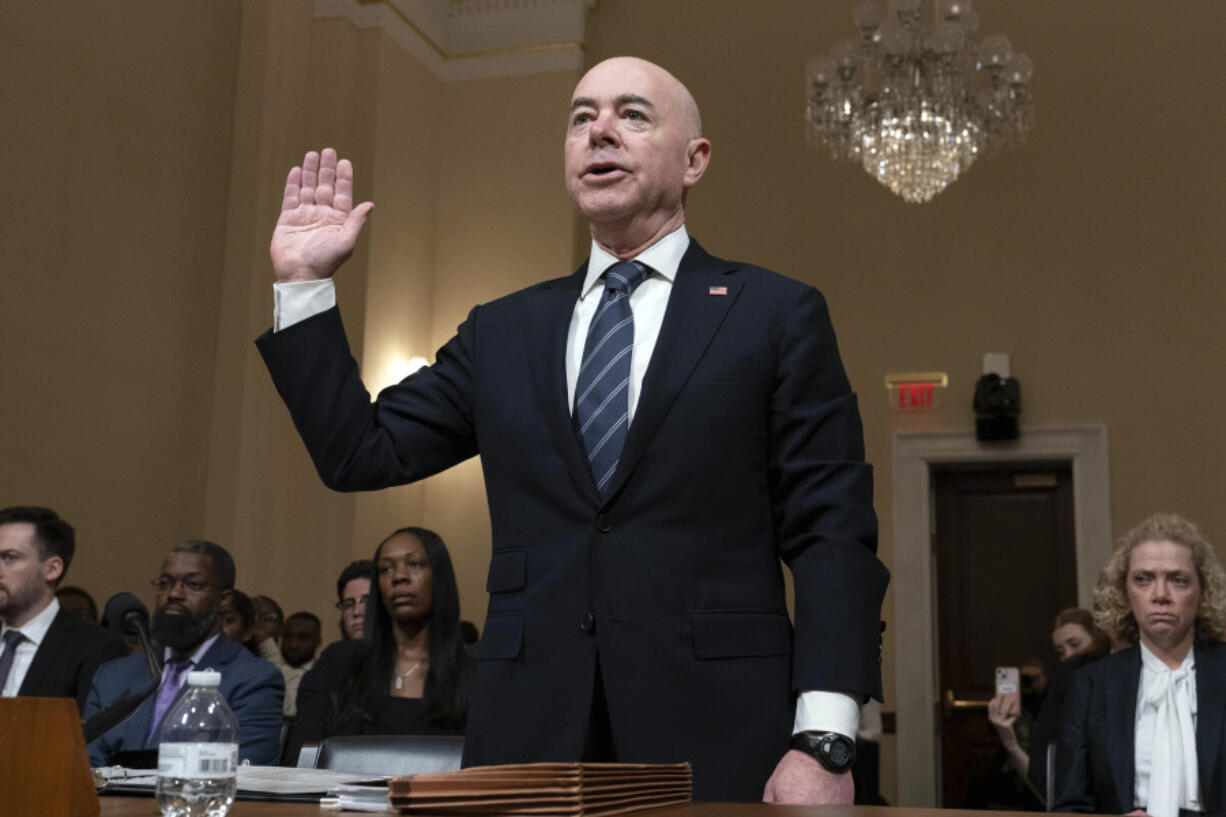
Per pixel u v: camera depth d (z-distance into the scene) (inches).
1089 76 329.4
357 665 143.9
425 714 139.9
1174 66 324.5
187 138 300.4
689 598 58.4
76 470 261.3
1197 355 312.5
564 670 57.6
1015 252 327.9
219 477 301.6
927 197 277.0
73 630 157.9
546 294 68.2
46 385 254.2
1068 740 127.6
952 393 326.3
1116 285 320.2
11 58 249.4
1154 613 124.0
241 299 308.8
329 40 340.8
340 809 42.0
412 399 66.5
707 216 346.9
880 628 60.4
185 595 142.9
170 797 41.2
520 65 366.3
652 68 69.4
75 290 263.3
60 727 42.9
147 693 74.0
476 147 365.4
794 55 349.1
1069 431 316.8
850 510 61.4
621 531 59.2
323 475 62.5
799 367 63.2
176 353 293.4
